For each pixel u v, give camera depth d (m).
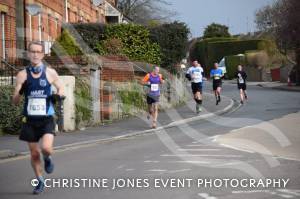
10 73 20.84
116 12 50.66
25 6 26.41
